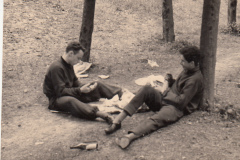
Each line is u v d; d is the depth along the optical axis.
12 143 3.56
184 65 3.95
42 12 10.84
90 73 6.65
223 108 4.23
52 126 4.02
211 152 3.23
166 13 9.70
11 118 4.26
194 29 12.31
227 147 3.33
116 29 10.88
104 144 3.48
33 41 8.59
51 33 9.43
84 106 4.12
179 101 3.88
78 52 4.34
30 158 3.21
